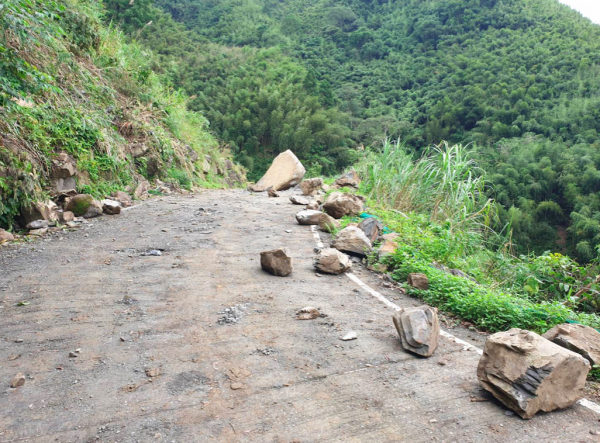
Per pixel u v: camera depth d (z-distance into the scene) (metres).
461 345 3.74
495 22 91.25
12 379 3.00
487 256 7.39
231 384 2.99
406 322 3.61
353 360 3.36
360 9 119.00
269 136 54.47
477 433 2.54
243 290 4.71
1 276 5.02
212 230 7.34
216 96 56.78
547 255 6.66
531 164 42.88
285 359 3.34
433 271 5.25
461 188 9.01
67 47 11.38
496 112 56.16
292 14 107.12
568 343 3.38
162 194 11.13
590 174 39.22
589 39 74.06
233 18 97.38
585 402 2.94
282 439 2.46
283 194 12.71
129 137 11.71
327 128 52.38
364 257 6.16
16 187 6.99
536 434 2.55
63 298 4.41
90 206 8.04
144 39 60.91
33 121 8.11
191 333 3.73
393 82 80.12
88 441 2.43
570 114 52.00
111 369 3.16
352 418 2.66
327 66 89.06
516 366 2.80
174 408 2.73
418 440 2.47
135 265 5.47
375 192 10.10
